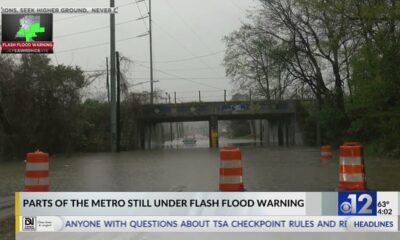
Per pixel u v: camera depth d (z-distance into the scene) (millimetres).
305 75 43531
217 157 32531
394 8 24172
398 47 25922
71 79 42438
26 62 38406
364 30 27062
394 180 15461
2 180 18688
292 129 62312
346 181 11273
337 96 40344
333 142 42219
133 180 17281
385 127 28328
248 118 68688
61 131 41938
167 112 61312
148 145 69188
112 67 49281
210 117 62156
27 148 39531
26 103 38344
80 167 25047
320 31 40094
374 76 27562
